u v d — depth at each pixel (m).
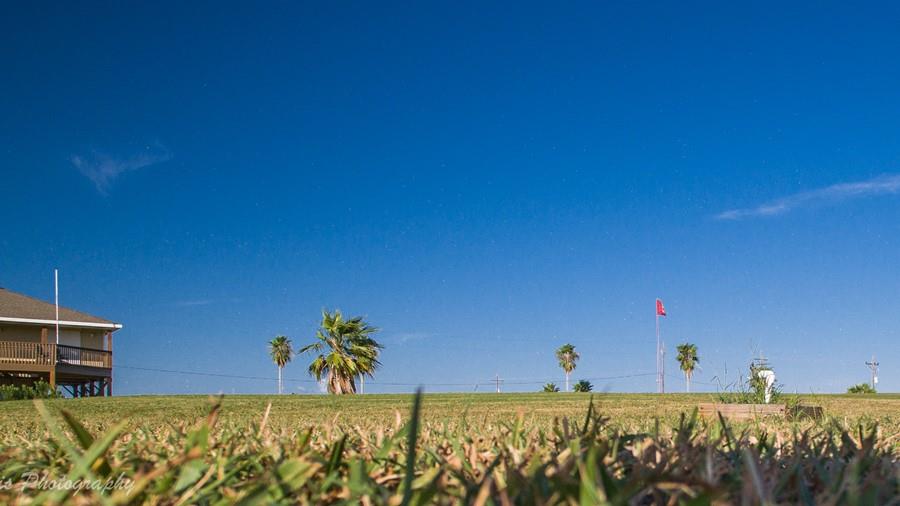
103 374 35.19
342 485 1.17
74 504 1.08
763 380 9.42
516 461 1.42
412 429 0.89
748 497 0.90
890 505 1.00
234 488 1.29
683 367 77.38
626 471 1.34
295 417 6.92
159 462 1.56
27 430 4.41
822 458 1.51
